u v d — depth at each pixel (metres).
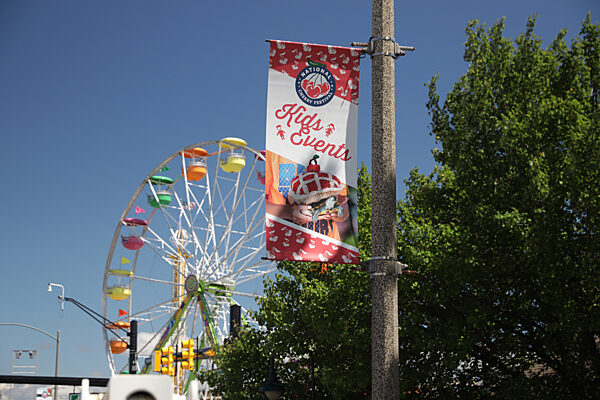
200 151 63.25
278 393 20.75
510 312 17.50
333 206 10.45
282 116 10.44
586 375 16.22
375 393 8.89
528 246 14.85
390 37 9.73
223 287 60.91
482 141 16.89
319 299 20.98
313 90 10.55
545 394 16.30
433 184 19.47
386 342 8.96
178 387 40.53
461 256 16.61
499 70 17.34
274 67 10.49
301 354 22.72
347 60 10.70
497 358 18.23
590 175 14.53
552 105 15.65
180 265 63.72
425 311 18.38
